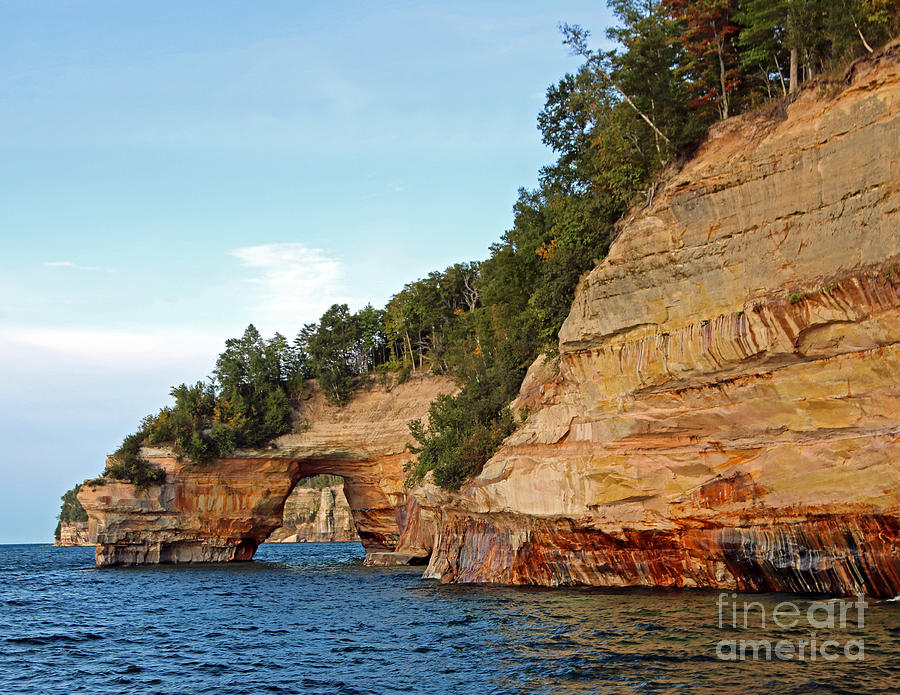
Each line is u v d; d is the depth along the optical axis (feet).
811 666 55.11
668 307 102.17
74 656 78.64
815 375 84.94
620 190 133.28
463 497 137.59
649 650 64.03
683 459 98.58
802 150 87.81
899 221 76.89
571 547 114.52
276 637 87.20
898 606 74.33
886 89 80.79
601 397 112.27
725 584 95.91
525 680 58.59
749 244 92.58
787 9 106.73
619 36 136.05
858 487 80.07
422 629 85.71
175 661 74.74
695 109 122.42
